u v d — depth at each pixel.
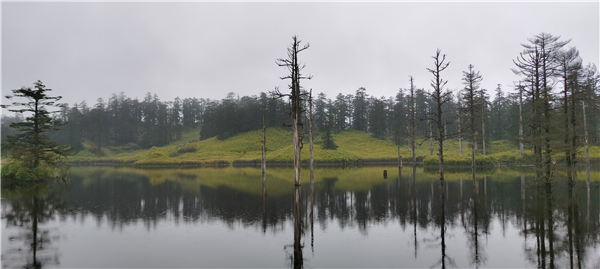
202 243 11.85
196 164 75.00
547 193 21.27
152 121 150.62
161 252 10.91
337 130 107.62
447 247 10.91
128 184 32.69
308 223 14.62
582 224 13.41
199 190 27.02
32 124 37.62
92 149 107.56
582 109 27.84
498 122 81.75
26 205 20.53
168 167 70.38
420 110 104.62
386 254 10.32
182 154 93.50
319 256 10.26
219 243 11.83
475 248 10.75
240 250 11.02
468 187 25.06
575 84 24.83
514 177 32.12
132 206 19.69
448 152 70.00
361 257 10.09
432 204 18.47
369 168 55.28
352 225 14.09
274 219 15.59
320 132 106.19
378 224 14.20
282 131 110.25
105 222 15.45
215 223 14.94
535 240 11.48
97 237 12.82
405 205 18.38
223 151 93.75
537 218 14.59
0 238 12.80
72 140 105.75
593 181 26.78
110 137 123.44
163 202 20.98
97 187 30.28
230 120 113.56
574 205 17.19
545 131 25.12
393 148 82.38
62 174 39.00
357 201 20.06
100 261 10.12
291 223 14.78
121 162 85.31
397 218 15.25
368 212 16.72
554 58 24.38
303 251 10.76
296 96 13.60
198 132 146.62
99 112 125.06
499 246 10.91
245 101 144.75
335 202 19.89
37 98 37.50
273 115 116.06
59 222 15.57
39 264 9.92
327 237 12.36
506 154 52.69
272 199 21.55
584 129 24.69
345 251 10.70
